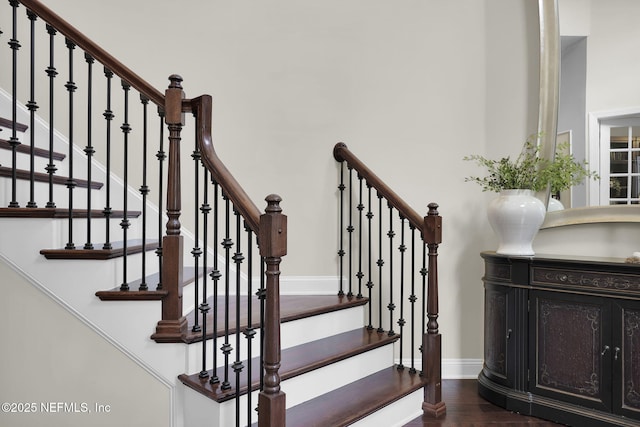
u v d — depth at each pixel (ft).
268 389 4.96
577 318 7.48
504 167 8.80
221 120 10.04
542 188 9.04
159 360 6.00
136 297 5.98
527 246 8.49
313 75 10.22
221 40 10.08
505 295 8.34
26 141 9.14
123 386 6.02
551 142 9.34
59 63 9.68
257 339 7.07
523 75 9.95
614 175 8.77
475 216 10.07
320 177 10.18
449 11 10.19
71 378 6.05
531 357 7.96
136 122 9.81
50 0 9.79
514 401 8.00
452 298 10.05
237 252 5.50
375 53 10.24
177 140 6.08
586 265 7.36
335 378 7.24
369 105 10.24
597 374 7.23
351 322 8.93
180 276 6.13
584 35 9.10
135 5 9.96
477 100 10.12
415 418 7.64
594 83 8.97
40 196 7.14
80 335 6.05
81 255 6.00
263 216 4.99
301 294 9.93
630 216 8.49
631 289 6.93
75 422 6.05
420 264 10.08
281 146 10.14
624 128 8.71
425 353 7.93
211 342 6.38
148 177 9.84
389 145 10.20
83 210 6.84
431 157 10.18
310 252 10.14
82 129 9.71
